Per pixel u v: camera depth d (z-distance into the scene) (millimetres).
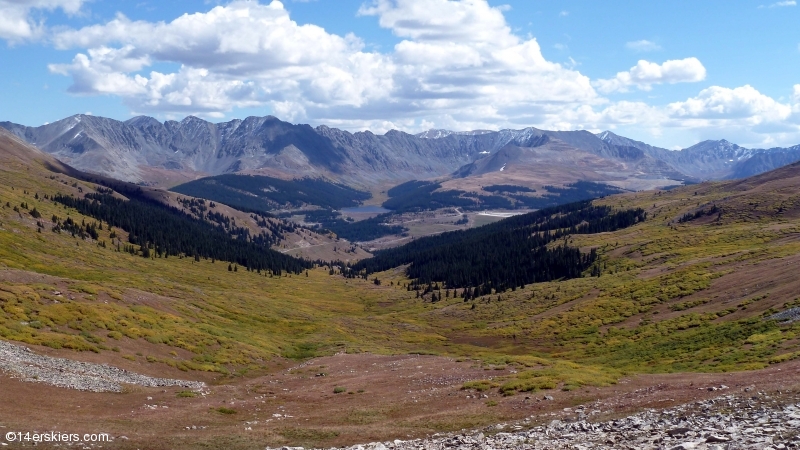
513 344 114312
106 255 194750
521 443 25844
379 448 27734
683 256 169625
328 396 49094
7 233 164375
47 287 70500
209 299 128125
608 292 133875
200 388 50344
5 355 43688
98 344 57000
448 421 35000
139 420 34719
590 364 78188
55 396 37750
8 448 24250
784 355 49156
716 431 22531
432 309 184875
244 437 31594
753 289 92312
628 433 25172
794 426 21703
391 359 71875
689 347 72125
